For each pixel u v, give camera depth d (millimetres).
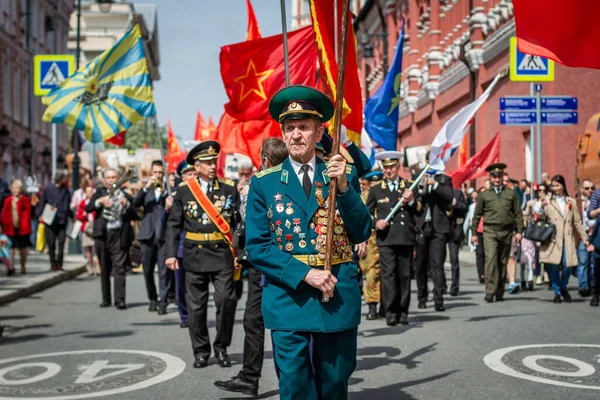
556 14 7410
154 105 13125
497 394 7020
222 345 8477
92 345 9859
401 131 42594
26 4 48531
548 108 16672
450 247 14961
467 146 28891
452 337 9867
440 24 34250
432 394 7051
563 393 7027
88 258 20562
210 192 8469
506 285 16844
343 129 8766
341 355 4957
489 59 25859
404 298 11023
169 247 8578
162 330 10992
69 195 19828
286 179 5020
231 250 8375
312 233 4969
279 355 4953
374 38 50688
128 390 7461
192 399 7121
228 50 10062
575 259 13609
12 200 19141
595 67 7457
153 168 13211
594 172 16609
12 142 42688
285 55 7582
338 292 4926
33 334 10766
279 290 4957
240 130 12109
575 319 11242
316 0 8391
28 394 7367
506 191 13625
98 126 13062
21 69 46500
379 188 11227
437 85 33656
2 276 18156
